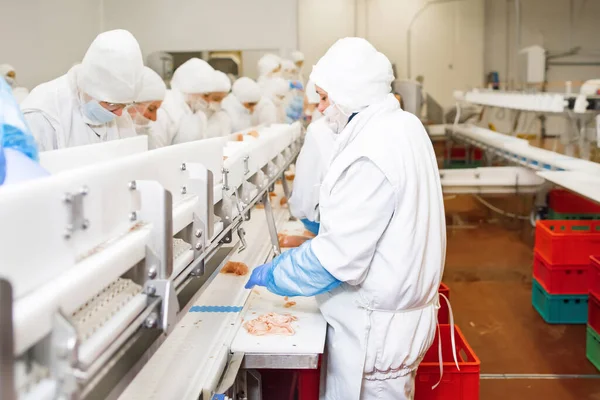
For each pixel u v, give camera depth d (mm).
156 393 1273
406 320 1622
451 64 7996
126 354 974
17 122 1039
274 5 6934
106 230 940
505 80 8039
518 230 5957
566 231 3742
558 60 8148
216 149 1607
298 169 2609
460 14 7867
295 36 6992
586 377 2947
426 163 1627
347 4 7426
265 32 6984
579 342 3348
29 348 735
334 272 1527
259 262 2291
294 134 3947
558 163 4230
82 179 860
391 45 7914
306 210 2629
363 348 1613
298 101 6125
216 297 1924
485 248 5328
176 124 3662
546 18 8008
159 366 1408
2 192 679
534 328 3555
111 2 6895
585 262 3537
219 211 1673
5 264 675
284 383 2342
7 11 4977
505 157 5168
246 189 2008
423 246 1585
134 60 2154
